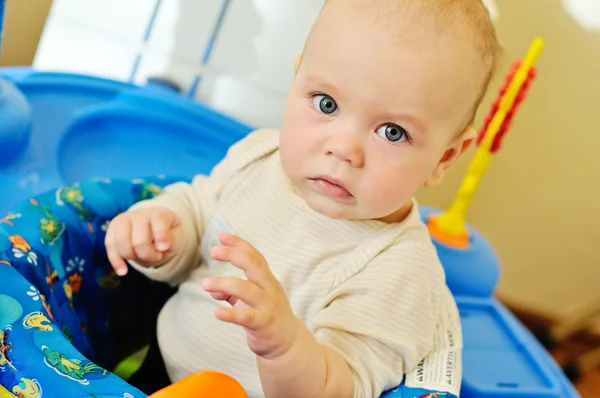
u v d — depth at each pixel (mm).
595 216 1211
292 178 521
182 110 965
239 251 422
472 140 550
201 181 696
